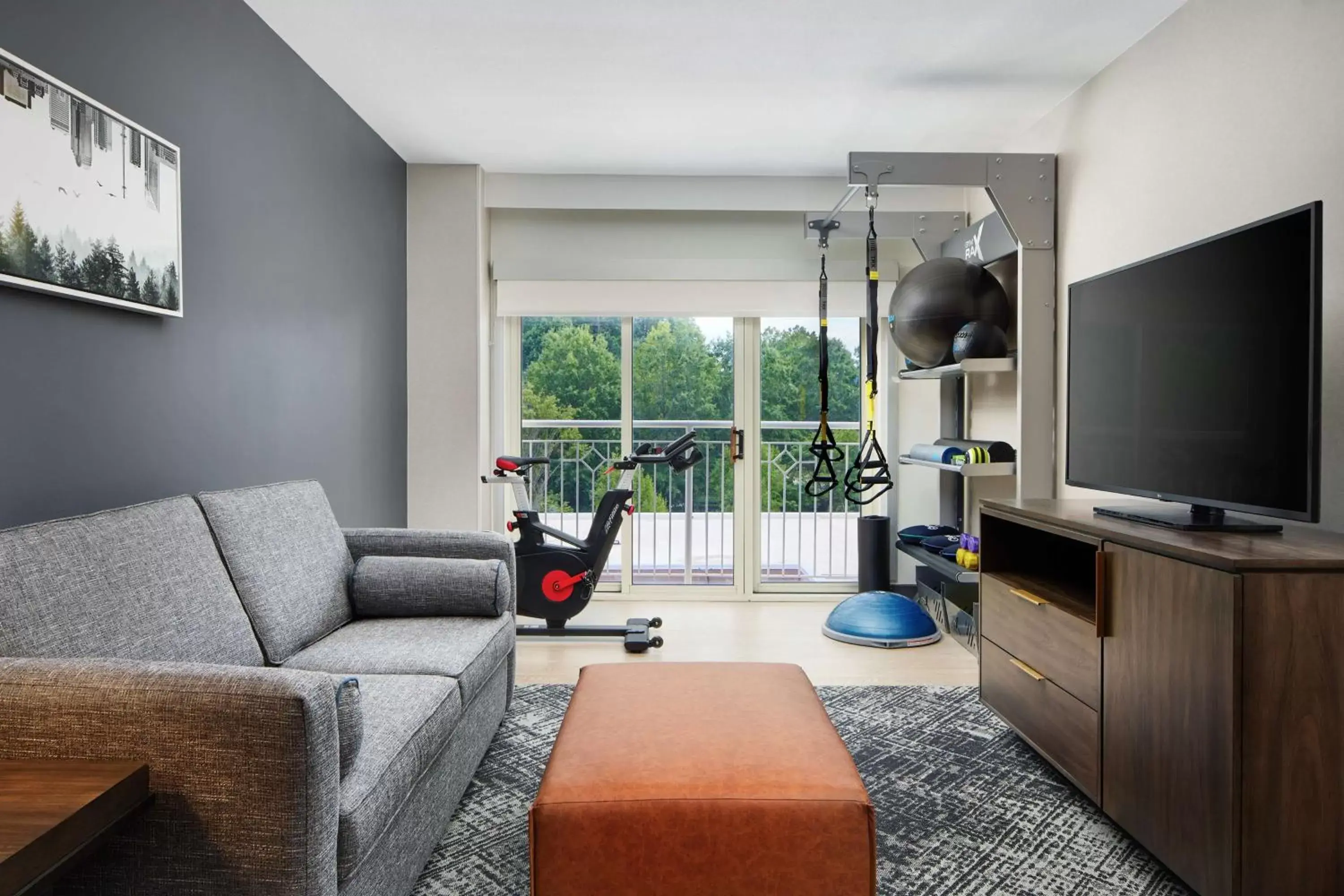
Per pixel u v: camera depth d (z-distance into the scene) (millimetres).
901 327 3816
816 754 1609
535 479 4949
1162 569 1827
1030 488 3465
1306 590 1596
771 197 4520
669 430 4961
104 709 1249
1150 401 2287
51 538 1570
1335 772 1595
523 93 3398
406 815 1714
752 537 4949
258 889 1260
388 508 4039
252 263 2713
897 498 4934
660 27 2826
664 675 2102
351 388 3562
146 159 2104
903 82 3275
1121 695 1993
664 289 4770
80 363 1924
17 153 1688
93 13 1948
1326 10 2104
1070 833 2102
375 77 3238
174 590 1819
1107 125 3113
